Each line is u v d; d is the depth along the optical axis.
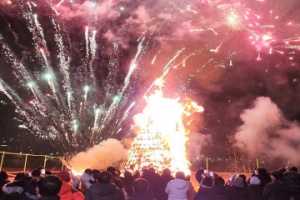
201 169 8.16
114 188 5.67
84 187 7.89
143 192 5.36
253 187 7.69
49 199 4.11
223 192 6.79
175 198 6.86
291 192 7.01
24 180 5.88
